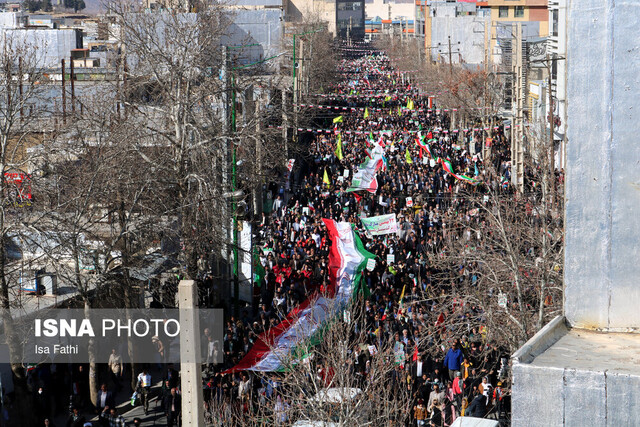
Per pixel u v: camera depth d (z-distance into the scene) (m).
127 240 44.28
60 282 43.97
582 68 8.25
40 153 43.69
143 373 38.19
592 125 8.24
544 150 47.22
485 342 35.06
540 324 32.78
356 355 34.16
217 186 48.50
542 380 7.37
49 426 33.41
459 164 91.19
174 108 50.38
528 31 166.62
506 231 38.66
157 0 70.75
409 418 30.81
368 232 56.00
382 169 80.69
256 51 150.25
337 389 25.86
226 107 52.06
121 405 39.16
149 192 46.16
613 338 8.15
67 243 38.19
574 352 7.78
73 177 43.00
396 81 196.75
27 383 36.28
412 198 68.88
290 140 89.19
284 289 47.78
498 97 108.94
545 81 93.75
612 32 8.12
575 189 8.41
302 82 118.75
